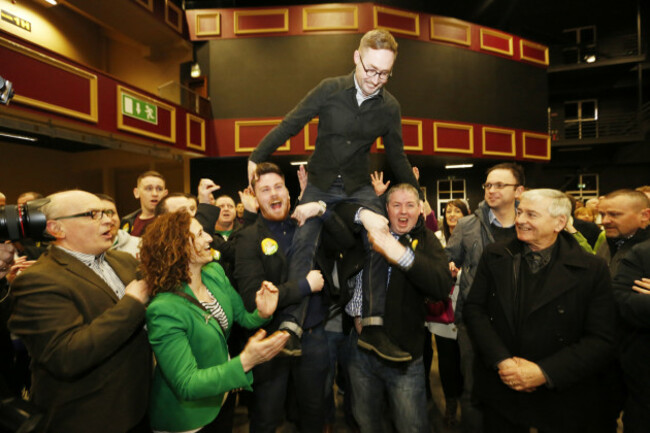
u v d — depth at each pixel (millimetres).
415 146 9297
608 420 1634
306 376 1823
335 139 1808
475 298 1783
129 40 9984
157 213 2352
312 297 1816
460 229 2426
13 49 4957
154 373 1513
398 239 1843
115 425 1289
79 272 1361
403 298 1722
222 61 9266
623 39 12141
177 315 1284
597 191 12617
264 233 1831
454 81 9727
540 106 10828
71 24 9422
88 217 1394
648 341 1651
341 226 1718
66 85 5766
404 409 1734
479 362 1728
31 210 1203
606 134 12320
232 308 1694
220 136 9273
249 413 2596
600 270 1506
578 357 1415
